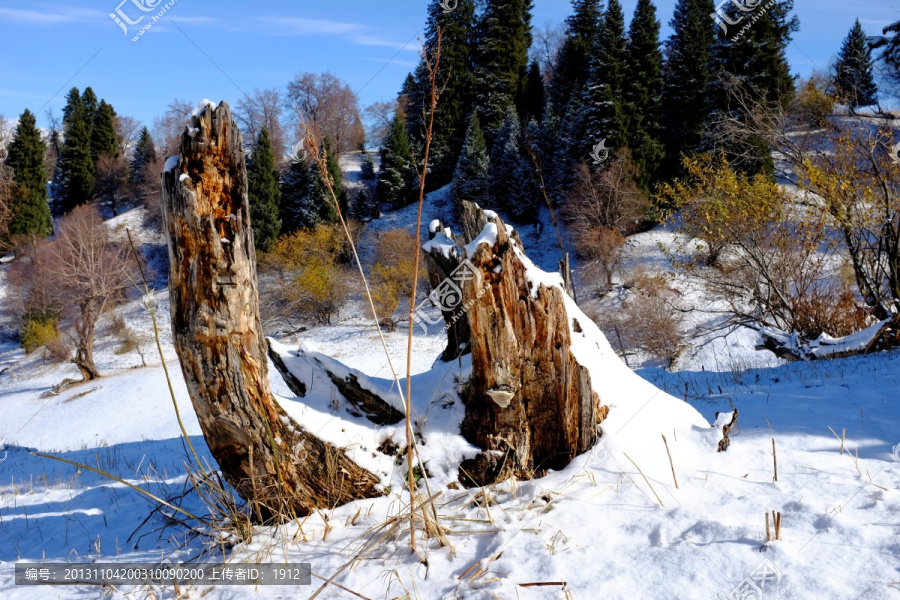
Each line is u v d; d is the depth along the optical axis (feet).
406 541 12.29
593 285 100.22
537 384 14.16
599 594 9.98
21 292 122.72
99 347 112.57
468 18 156.04
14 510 20.79
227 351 12.32
